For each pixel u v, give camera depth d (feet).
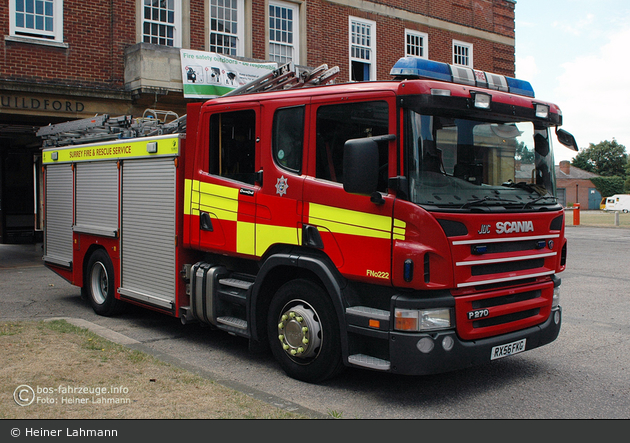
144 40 49.49
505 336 16.33
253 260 19.24
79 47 46.29
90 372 16.92
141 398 14.93
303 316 17.07
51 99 44.32
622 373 18.78
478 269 15.51
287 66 21.80
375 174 14.71
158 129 24.47
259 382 17.54
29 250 56.39
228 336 23.40
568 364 19.80
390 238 14.98
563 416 14.98
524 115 17.31
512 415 15.03
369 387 17.21
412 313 14.69
